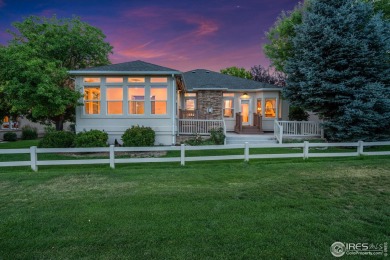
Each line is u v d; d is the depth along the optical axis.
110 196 5.73
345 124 13.05
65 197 5.68
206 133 15.06
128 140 12.29
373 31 12.98
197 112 16.48
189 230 4.02
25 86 11.48
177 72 13.37
